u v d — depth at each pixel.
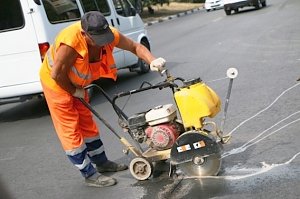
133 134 4.81
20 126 8.66
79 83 4.69
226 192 4.39
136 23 11.49
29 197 5.16
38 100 10.81
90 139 5.24
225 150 5.39
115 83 11.03
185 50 14.48
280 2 27.94
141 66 11.62
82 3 9.55
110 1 10.58
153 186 4.77
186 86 4.48
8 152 7.10
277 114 6.42
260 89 7.89
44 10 8.39
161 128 4.65
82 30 4.53
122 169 5.39
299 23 15.81
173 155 4.62
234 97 7.64
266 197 4.20
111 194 4.81
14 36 8.37
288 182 4.41
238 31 16.92
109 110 8.44
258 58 10.88
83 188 5.14
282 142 5.38
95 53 4.70
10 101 9.33
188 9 40.66
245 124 6.22
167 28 24.55
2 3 8.34
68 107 4.83
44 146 7.09
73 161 5.01
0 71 8.55
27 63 8.42
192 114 4.45
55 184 5.43
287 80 8.21
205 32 18.88
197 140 4.52
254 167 4.82
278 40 13.03
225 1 25.34
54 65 4.54
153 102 8.42
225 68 10.34
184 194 4.48
